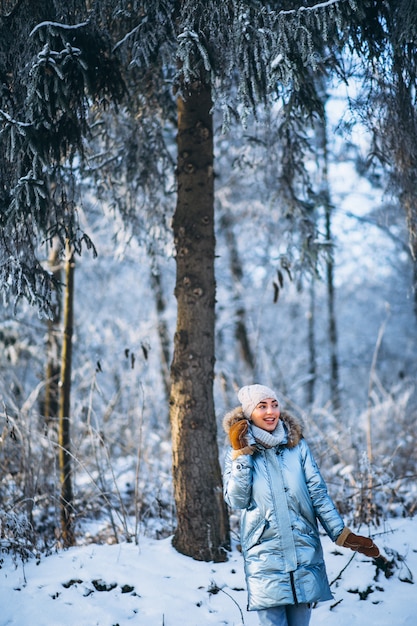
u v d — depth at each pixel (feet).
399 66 14.11
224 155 31.30
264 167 21.02
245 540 9.84
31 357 30.07
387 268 43.47
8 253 13.28
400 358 44.88
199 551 13.94
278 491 9.71
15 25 13.60
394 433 28.60
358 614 12.19
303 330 46.42
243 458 9.75
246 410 10.40
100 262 33.76
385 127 15.20
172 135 31.22
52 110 13.12
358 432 27.30
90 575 12.96
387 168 17.08
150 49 13.99
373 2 13.65
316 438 22.26
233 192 33.91
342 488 18.12
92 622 11.66
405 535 15.10
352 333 46.03
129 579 12.96
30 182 12.69
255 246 38.88
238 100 12.34
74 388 29.32
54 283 14.03
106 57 14.73
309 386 40.14
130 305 37.65
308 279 19.83
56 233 14.19
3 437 16.93
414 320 45.42
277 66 11.63
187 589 12.80
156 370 33.96
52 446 19.72
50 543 15.94
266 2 13.03
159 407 31.76
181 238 15.17
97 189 18.95
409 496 19.24
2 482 17.98
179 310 15.02
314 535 9.77
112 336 32.09
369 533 15.06
